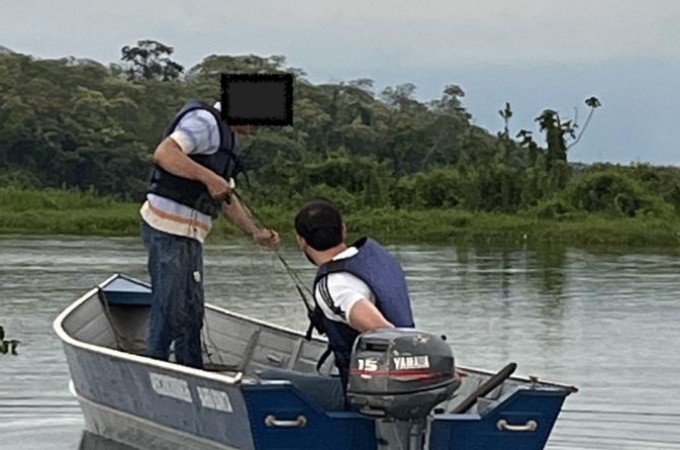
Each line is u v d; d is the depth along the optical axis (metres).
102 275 24.30
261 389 7.27
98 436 9.38
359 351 6.99
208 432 7.92
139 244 35.22
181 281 9.02
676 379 13.19
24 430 10.16
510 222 41.12
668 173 43.88
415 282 24.08
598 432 10.55
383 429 7.14
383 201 44.38
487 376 8.15
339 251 7.63
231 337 10.54
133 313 10.95
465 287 23.06
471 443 7.38
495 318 18.45
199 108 8.84
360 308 7.28
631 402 11.90
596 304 20.44
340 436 7.35
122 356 8.56
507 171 44.78
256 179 44.78
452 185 44.66
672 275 26.14
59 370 13.01
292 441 7.36
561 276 25.72
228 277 24.25
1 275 24.31
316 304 7.52
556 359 14.68
